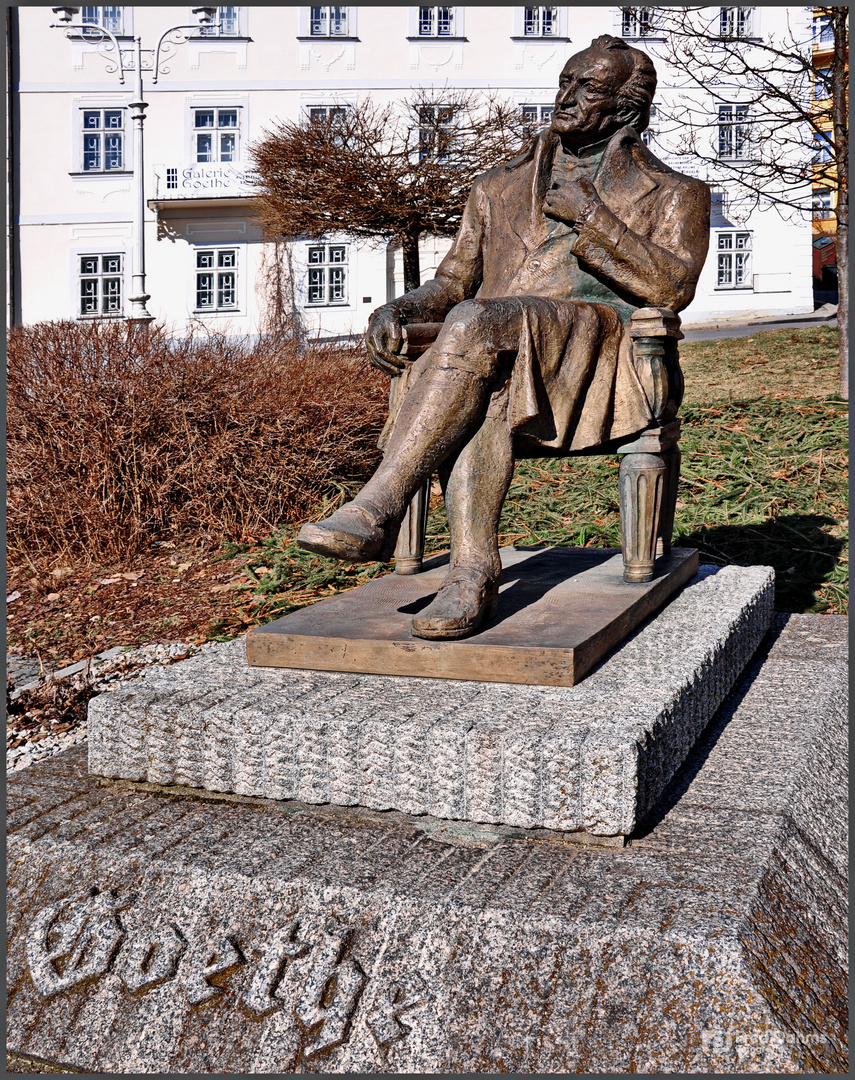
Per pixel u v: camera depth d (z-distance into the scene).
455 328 2.67
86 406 6.92
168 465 7.06
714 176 20.36
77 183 23.50
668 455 3.49
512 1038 1.86
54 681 4.43
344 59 22.92
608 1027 1.82
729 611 3.22
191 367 7.24
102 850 2.28
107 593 6.20
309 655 2.70
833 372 10.66
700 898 1.97
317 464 7.23
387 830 2.29
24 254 23.58
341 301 23.50
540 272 3.20
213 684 2.63
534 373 2.77
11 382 7.10
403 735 2.26
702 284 23.73
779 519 5.95
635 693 2.41
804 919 2.07
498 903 1.99
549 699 2.39
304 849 2.22
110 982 2.13
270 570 6.17
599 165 3.19
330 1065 1.92
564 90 3.13
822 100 9.69
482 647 2.53
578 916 1.93
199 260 23.70
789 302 23.95
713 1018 1.79
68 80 23.20
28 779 2.66
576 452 3.07
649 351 3.01
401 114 22.61
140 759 2.52
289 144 16.27
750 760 2.65
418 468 2.65
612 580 3.27
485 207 3.34
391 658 2.62
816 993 1.91
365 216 16.03
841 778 2.75
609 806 2.12
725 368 11.87
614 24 22.08
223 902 2.13
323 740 2.32
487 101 20.38
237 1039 2.00
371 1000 1.96
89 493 6.86
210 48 22.97
